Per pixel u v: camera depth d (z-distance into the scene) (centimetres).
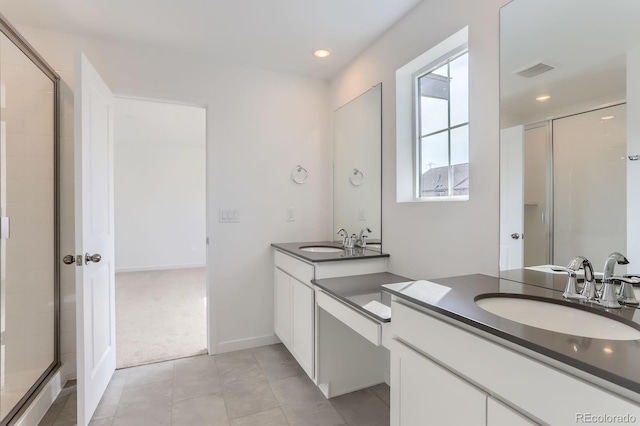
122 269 588
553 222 127
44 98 208
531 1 134
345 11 194
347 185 272
